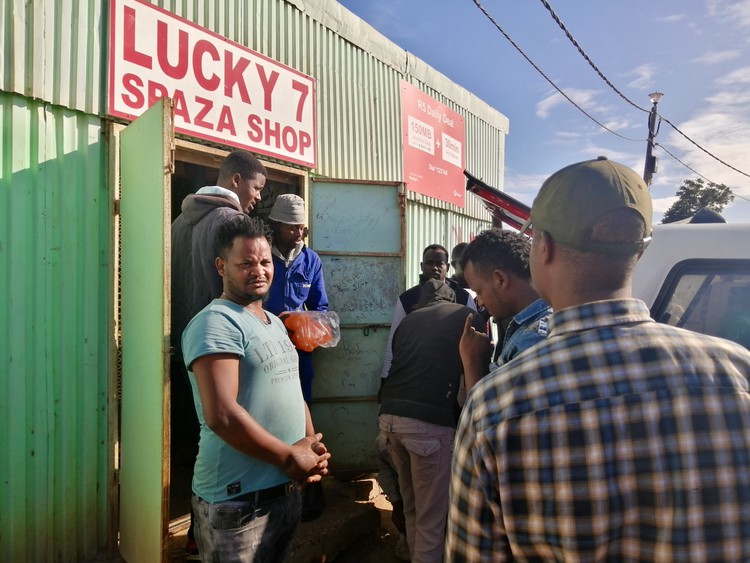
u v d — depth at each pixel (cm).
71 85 270
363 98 491
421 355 258
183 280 276
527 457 82
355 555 317
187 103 324
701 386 82
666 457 79
